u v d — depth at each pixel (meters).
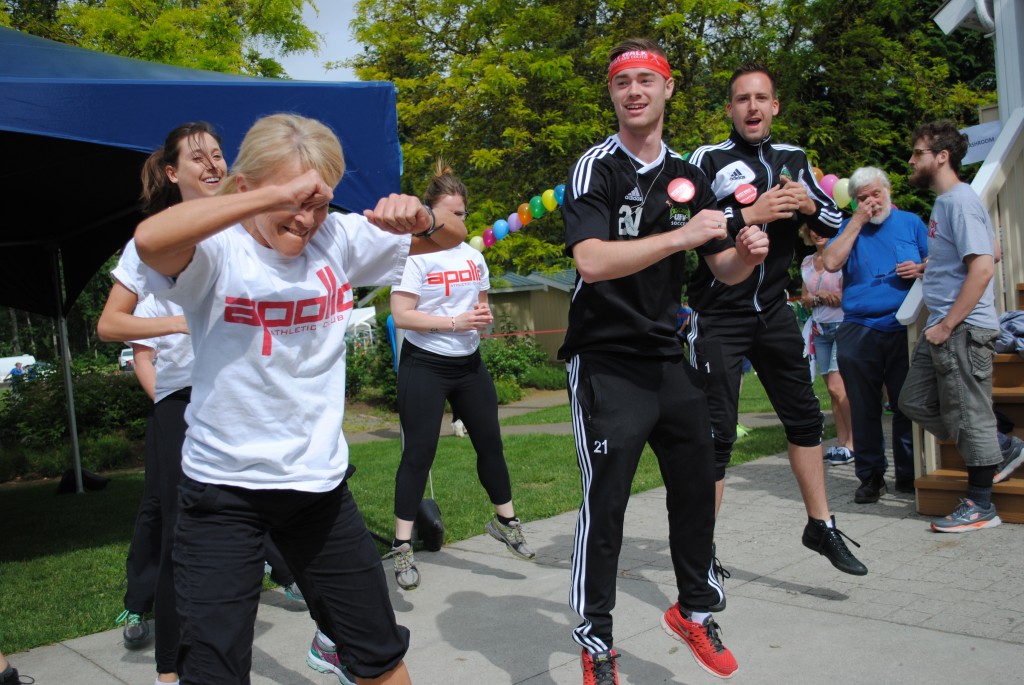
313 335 2.01
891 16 17.08
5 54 3.88
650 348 2.68
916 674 2.88
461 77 15.55
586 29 16.98
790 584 3.90
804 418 3.64
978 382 4.41
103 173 6.25
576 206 2.64
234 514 1.97
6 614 4.20
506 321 24.72
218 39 13.80
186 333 2.97
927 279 4.61
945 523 4.52
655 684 2.96
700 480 2.78
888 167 18.30
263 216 1.90
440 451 9.26
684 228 2.36
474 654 3.34
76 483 8.82
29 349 36.44
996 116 7.09
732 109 3.75
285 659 3.44
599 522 2.66
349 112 4.30
